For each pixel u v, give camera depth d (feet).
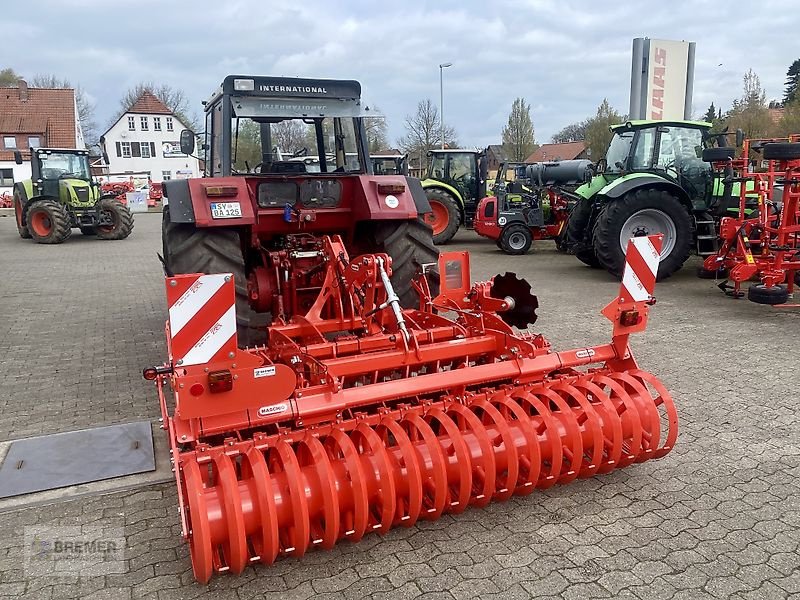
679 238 29.37
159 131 177.68
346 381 11.89
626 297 11.64
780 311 23.31
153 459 12.03
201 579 7.91
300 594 8.29
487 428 10.21
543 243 49.96
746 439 12.56
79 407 14.74
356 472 8.72
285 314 15.99
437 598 8.18
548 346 11.63
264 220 16.15
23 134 131.75
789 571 8.57
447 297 14.19
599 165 38.11
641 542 9.28
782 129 81.15
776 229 22.21
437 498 9.14
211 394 8.58
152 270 36.40
